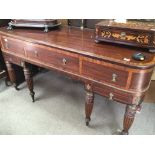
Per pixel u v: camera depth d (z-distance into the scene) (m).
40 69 2.24
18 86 1.99
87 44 1.17
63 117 1.55
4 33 1.46
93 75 1.08
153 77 1.58
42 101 1.75
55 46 1.16
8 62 1.65
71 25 1.67
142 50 1.06
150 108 1.61
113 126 1.44
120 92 1.02
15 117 1.56
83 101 1.74
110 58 0.96
